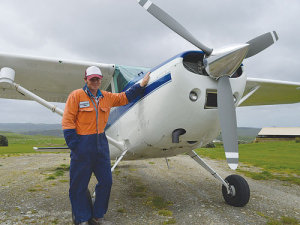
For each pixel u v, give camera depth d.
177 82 2.31
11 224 2.24
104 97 2.22
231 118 2.36
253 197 3.35
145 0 2.60
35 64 3.73
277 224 2.25
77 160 2.03
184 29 2.44
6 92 4.66
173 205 2.93
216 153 11.59
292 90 5.36
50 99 5.21
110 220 2.39
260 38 2.96
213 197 3.32
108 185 2.18
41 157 10.41
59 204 2.93
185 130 2.54
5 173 5.43
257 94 5.63
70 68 3.86
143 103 2.67
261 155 10.18
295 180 4.65
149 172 5.78
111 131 3.61
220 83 2.43
